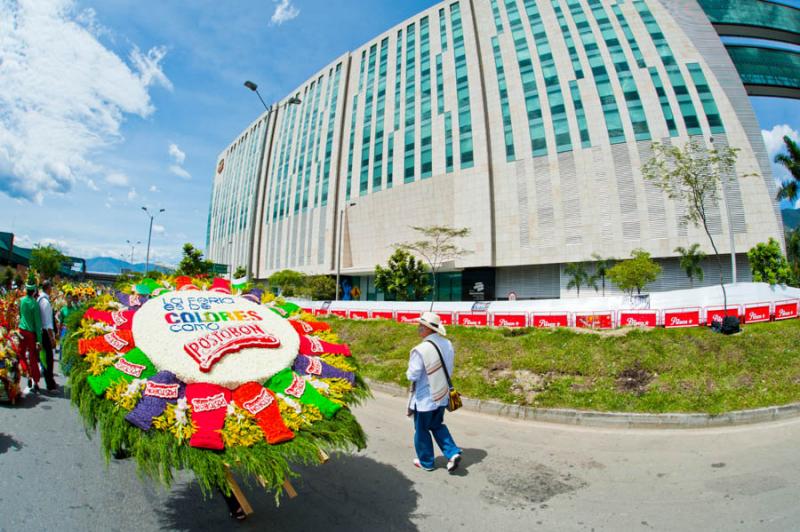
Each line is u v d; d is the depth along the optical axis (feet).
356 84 169.37
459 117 130.21
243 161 248.93
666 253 99.76
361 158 156.87
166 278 16.37
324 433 11.44
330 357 14.26
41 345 26.43
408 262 112.16
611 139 108.78
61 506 12.64
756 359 29.09
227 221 259.39
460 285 131.54
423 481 15.81
